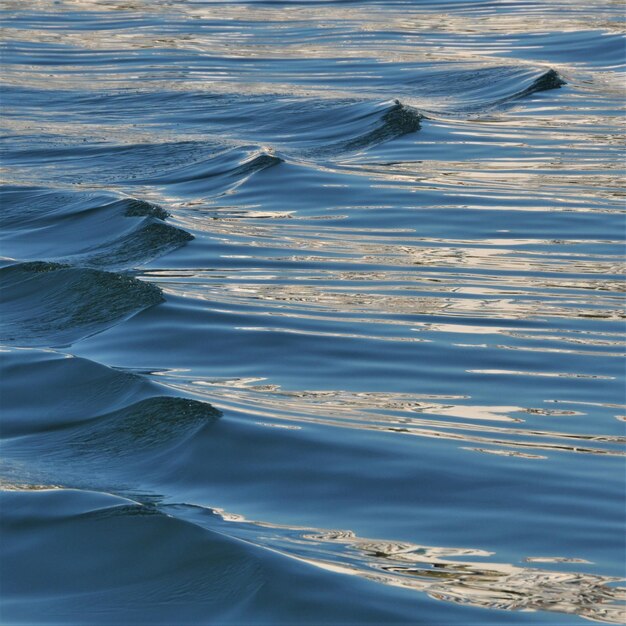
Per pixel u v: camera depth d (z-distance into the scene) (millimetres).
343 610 13820
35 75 63500
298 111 51844
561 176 39281
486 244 31875
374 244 32219
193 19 81188
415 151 43656
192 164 43219
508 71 57969
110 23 80250
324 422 19891
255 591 14195
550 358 23172
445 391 21547
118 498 16703
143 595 14453
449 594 14219
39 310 27094
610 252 30828
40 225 35469
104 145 47281
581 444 19078
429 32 74125
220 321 25609
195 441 19062
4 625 13992
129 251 32156
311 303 27000
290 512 16672
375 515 16516
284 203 37125
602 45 66188
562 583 14555
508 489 17344
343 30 75750
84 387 21844
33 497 16969
